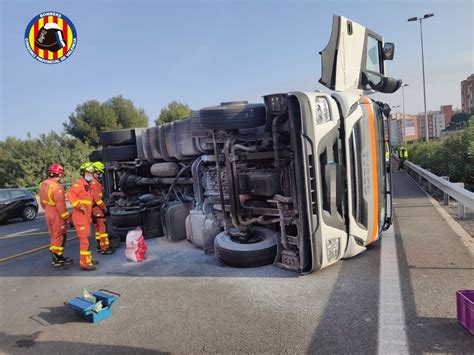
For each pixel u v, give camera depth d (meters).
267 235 6.02
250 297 4.61
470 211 8.68
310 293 4.56
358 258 5.75
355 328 3.63
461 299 3.46
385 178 6.62
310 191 4.91
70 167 37.34
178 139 7.67
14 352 3.81
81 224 6.50
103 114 50.56
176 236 7.86
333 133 5.25
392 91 7.69
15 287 6.03
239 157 5.86
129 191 9.93
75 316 4.59
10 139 42.66
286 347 3.41
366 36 6.82
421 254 5.68
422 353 3.12
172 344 3.65
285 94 5.00
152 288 5.27
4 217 14.82
